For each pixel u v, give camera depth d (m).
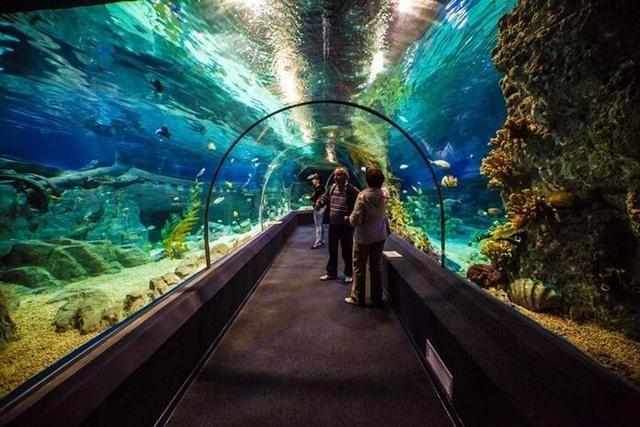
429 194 16.92
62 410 1.23
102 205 8.89
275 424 2.03
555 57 2.33
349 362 2.79
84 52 6.09
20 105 10.18
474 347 1.75
